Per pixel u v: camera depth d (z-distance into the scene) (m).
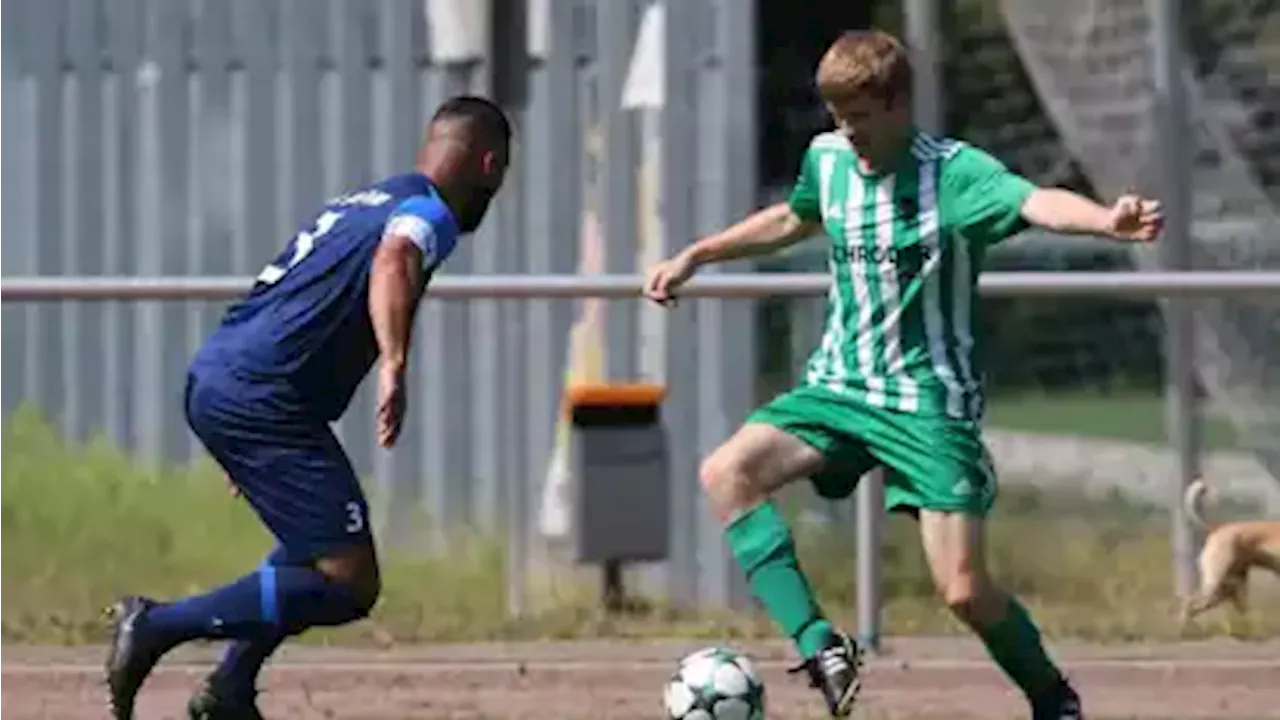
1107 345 50.91
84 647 31.84
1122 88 45.97
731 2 39.22
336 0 40.75
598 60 40.09
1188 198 39.75
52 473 39.62
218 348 22.50
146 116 41.12
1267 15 49.03
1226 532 32.44
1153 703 28.92
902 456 22.59
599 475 35.34
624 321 39.75
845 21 65.69
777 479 23.20
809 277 29.50
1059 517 41.12
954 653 31.16
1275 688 30.05
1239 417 42.88
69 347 41.12
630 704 28.59
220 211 41.03
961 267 22.42
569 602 35.47
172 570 37.47
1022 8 47.50
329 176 40.88
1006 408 51.41
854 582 33.16
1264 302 34.53
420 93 40.72
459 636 32.97
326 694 29.30
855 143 22.42
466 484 40.31
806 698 28.73
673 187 39.44
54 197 41.28
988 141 55.44
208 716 23.69
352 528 22.38
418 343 40.47
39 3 41.19
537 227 40.28
